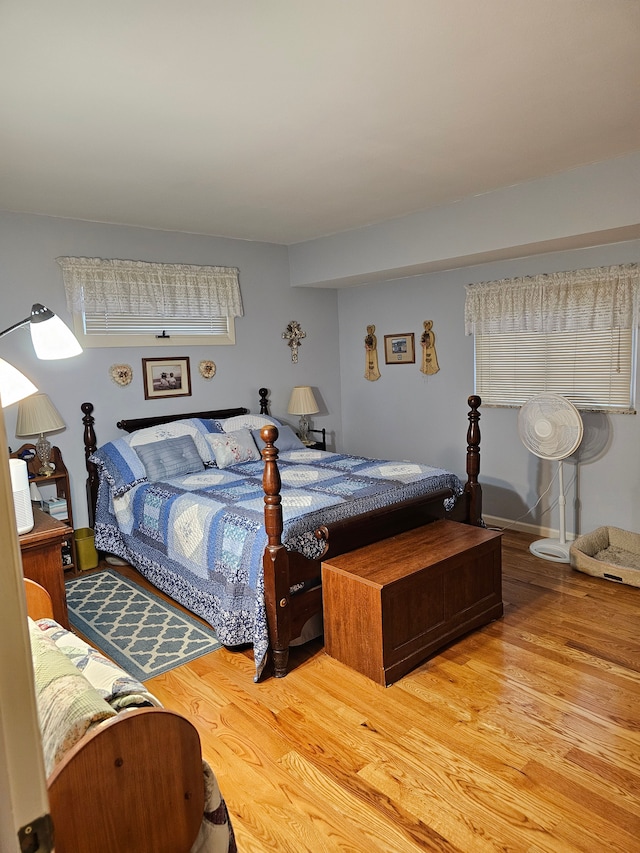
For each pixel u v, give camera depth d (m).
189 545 3.29
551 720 2.38
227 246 5.08
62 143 2.68
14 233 3.94
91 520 4.39
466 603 3.04
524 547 4.38
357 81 2.15
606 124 2.66
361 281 5.39
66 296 4.16
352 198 3.82
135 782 1.17
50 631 1.89
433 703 2.52
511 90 2.28
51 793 1.06
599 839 1.81
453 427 5.15
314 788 2.05
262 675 2.79
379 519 3.13
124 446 4.15
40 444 3.97
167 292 4.66
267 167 3.12
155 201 3.76
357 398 6.02
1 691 0.50
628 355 3.99
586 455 4.28
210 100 2.27
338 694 2.61
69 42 1.80
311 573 2.92
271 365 5.51
